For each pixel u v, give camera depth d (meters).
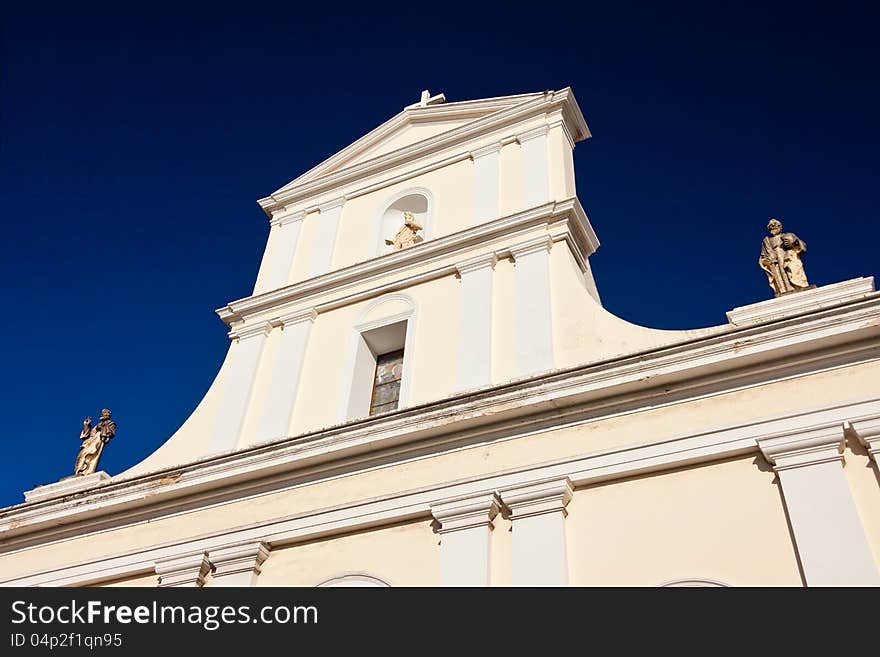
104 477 13.84
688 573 8.88
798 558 8.42
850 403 9.12
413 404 12.15
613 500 9.80
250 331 14.89
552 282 12.59
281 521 11.51
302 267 15.84
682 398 10.07
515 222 13.48
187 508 12.48
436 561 10.16
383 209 16.05
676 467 9.70
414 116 17.42
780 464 9.05
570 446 10.29
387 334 13.88
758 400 9.64
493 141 15.59
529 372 11.45
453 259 13.84
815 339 9.51
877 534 8.27
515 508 10.04
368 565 10.59
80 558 12.68
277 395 13.58
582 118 15.62
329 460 11.73
